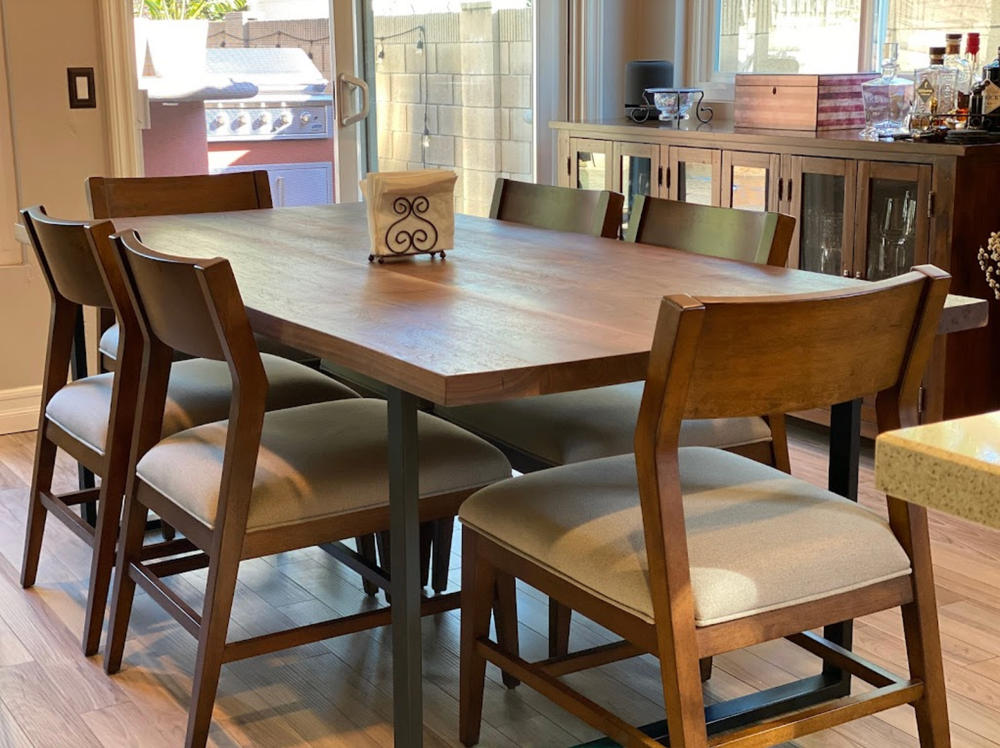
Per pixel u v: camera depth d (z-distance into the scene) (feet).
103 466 8.13
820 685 7.01
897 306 5.35
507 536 6.04
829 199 12.22
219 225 9.76
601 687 7.74
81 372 10.01
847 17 14.17
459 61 16.37
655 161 14.32
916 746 6.98
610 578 5.39
